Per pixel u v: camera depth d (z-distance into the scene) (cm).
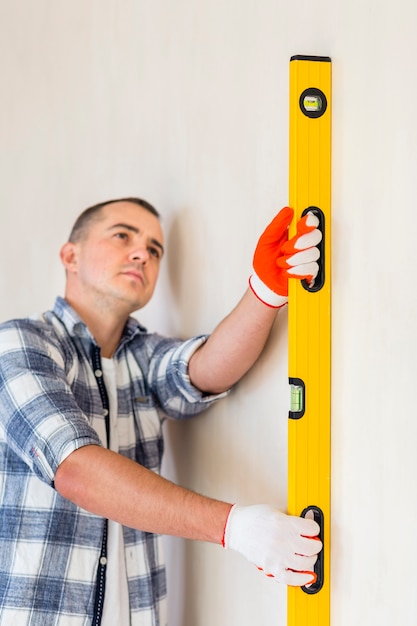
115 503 161
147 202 225
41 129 309
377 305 151
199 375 194
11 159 331
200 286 215
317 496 162
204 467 215
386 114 148
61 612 180
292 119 158
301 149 158
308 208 159
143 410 208
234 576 201
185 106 221
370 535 154
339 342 161
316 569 162
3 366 177
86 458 163
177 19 225
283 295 169
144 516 161
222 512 160
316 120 159
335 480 162
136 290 204
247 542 155
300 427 160
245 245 194
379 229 150
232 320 181
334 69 160
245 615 196
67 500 183
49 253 302
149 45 240
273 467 184
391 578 149
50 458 165
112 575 187
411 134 143
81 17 282
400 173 146
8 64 333
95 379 198
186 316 223
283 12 179
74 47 287
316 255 159
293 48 175
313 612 161
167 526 161
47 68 305
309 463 161
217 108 206
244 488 196
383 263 150
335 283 161
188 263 221
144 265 207
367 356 154
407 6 144
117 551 188
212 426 211
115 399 200
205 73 212
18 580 179
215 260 208
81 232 209
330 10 162
